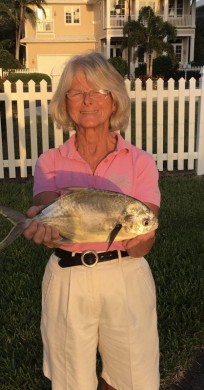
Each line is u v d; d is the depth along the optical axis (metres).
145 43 33.69
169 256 4.70
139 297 2.25
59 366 2.32
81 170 2.25
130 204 1.93
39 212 1.97
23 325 3.64
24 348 3.38
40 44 45.62
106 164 2.23
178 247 4.90
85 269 2.18
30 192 7.11
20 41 46.06
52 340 2.30
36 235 1.94
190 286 4.13
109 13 40.47
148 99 8.36
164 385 3.15
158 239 5.11
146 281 2.29
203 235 5.25
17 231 1.93
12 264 4.61
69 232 1.97
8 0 47.66
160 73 34.25
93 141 2.23
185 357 3.32
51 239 1.97
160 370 3.21
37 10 44.97
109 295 2.19
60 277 2.22
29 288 4.16
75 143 2.30
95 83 2.13
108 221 1.93
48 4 44.69
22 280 4.26
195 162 8.72
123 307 2.21
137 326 2.25
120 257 2.19
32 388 3.02
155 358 2.37
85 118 2.16
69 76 2.16
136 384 2.32
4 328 3.59
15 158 8.93
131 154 2.25
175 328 3.59
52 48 45.81
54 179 2.29
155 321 2.37
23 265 4.61
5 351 3.35
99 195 1.96
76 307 2.21
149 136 8.55
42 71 46.09
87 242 2.02
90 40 45.53
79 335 2.24
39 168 2.32
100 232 1.95
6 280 4.28
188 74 36.47
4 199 6.67
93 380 2.34
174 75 34.94
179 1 41.47
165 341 3.46
